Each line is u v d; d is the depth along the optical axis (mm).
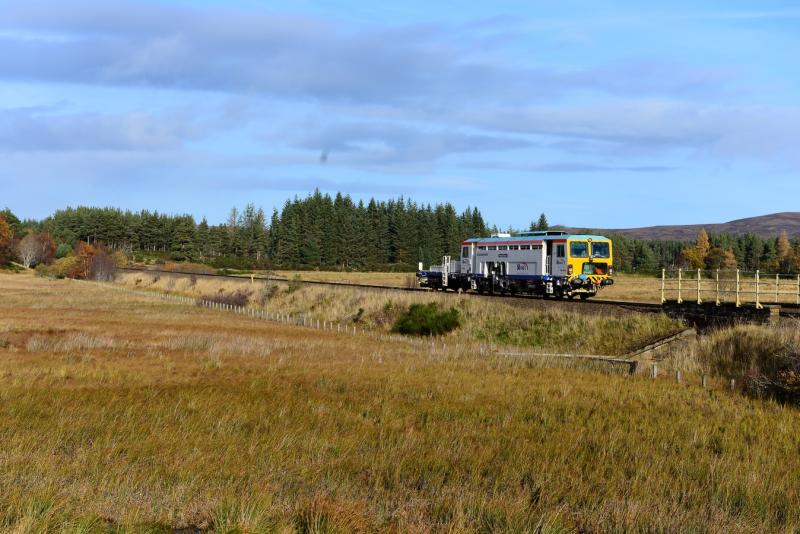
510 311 41281
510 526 9844
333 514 9898
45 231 174000
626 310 36062
